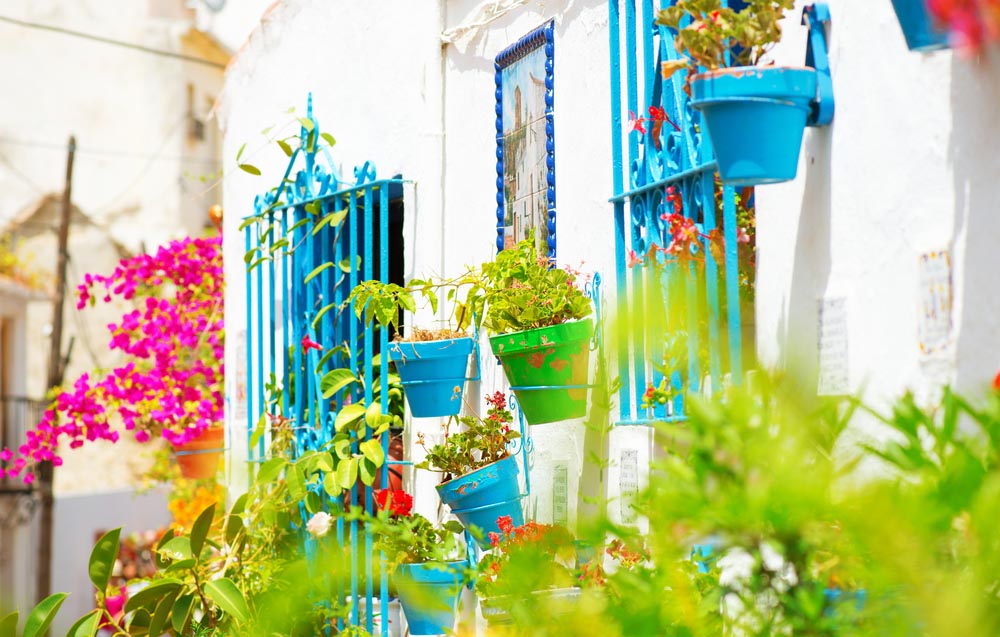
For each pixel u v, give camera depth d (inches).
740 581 90.8
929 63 109.6
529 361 169.6
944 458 81.9
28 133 991.6
